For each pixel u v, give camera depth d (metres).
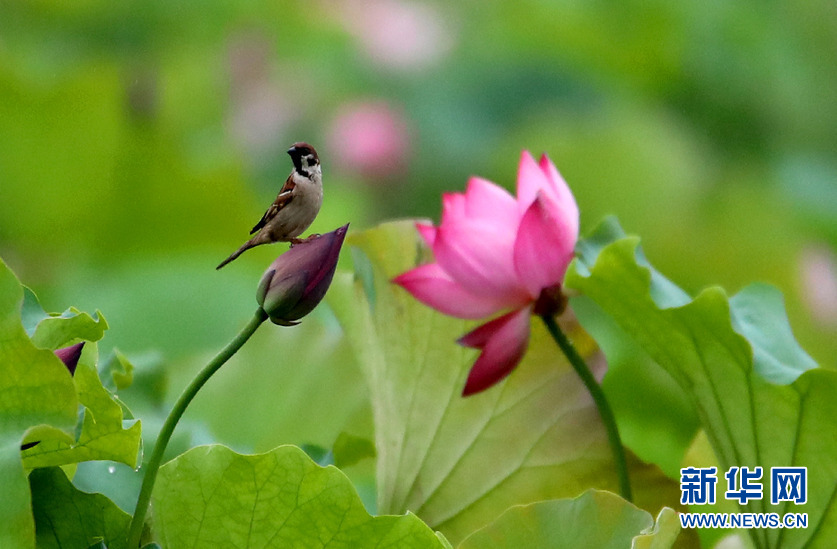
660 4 9.19
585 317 6.53
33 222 6.54
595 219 7.46
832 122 9.24
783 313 5.75
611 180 7.43
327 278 5.44
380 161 8.16
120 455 5.41
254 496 5.41
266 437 5.92
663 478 5.72
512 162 8.05
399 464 5.74
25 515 5.28
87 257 6.57
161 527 5.42
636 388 6.34
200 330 6.43
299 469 5.39
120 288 6.47
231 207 6.61
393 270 5.79
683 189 7.48
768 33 9.38
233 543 5.42
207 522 5.41
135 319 6.43
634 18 9.20
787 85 9.31
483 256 5.67
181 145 7.31
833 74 9.38
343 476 5.39
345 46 8.55
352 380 5.93
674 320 5.64
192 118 8.28
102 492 5.53
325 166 8.20
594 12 9.12
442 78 8.49
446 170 8.23
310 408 5.93
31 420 5.32
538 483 5.71
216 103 8.39
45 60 8.59
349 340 5.84
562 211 5.68
